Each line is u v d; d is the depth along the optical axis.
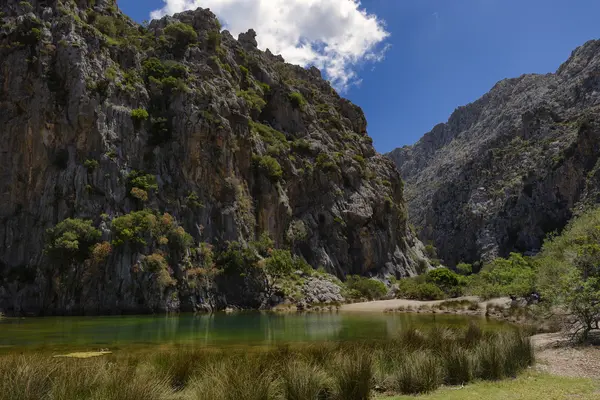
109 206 64.00
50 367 12.84
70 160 65.69
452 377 14.91
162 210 69.62
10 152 66.56
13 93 67.94
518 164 194.50
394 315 51.88
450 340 18.55
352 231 113.31
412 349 17.36
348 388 12.69
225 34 120.25
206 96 81.19
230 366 12.91
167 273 61.19
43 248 61.06
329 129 131.62
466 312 52.03
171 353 18.00
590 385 13.59
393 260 122.12
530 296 48.38
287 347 19.34
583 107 190.00
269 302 72.56
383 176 138.50
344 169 120.44
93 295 57.59
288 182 101.50
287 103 121.00
